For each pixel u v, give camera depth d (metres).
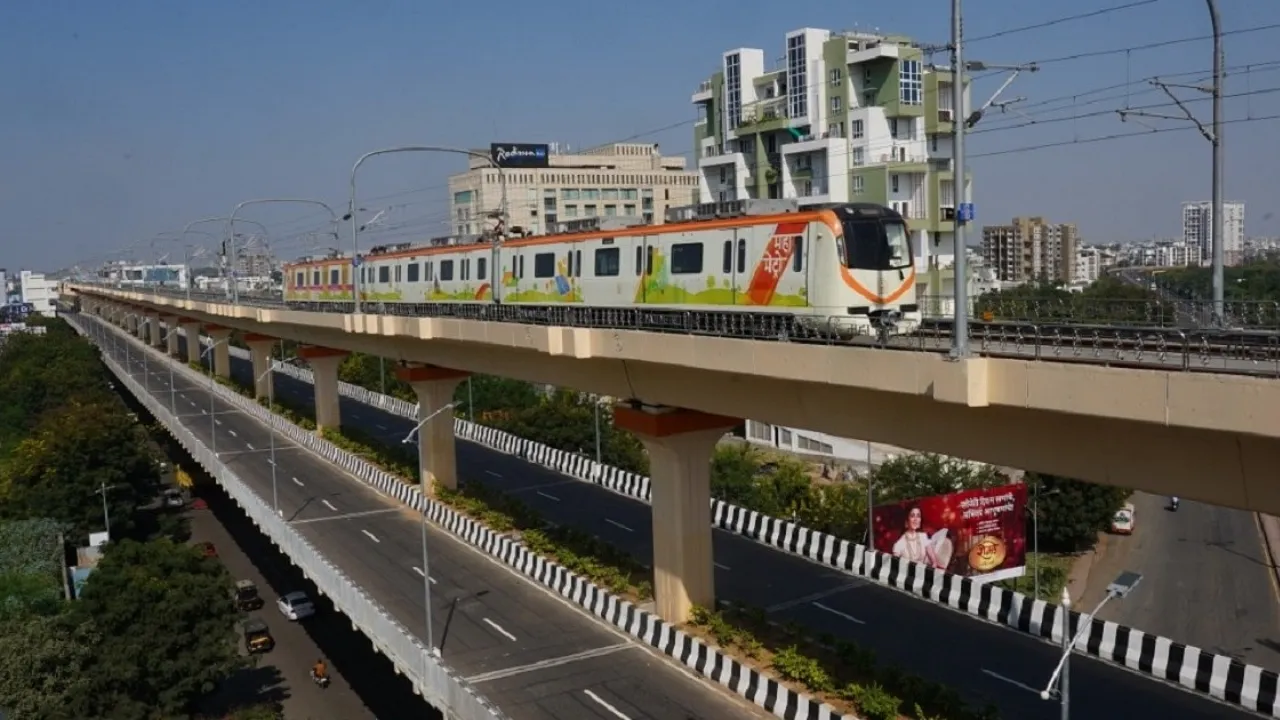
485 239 46.66
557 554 36.16
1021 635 28.47
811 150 68.38
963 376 17.11
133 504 58.94
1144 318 20.45
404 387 82.56
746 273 28.33
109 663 33.38
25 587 44.12
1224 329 17.36
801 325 24.48
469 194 109.94
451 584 34.84
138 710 33.34
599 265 35.28
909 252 26.52
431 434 46.84
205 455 57.34
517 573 35.97
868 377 19.17
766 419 25.17
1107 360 16.97
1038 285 51.06
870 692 23.27
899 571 33.25
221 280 115.38
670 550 29.78
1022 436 18.62
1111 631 26.36
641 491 47.75
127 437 60.16
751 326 25.20
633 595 32.28
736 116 79.25
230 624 36.88
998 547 39.88
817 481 59.31
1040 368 16.38
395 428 69.62
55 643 33.09
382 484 50.72
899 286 26.00
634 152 139.12
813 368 20.48
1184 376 14.32
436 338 37.59
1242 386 13.60
